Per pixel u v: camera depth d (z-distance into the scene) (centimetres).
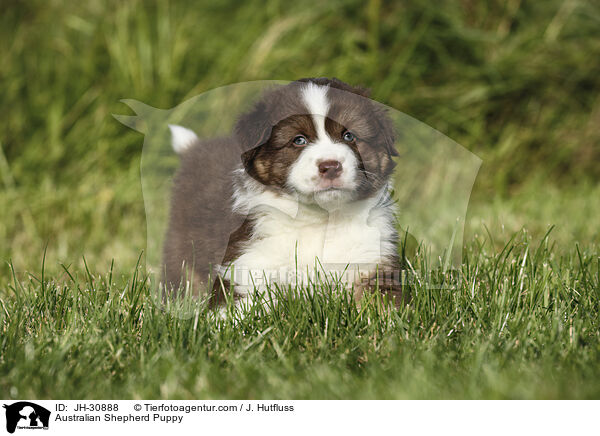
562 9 758
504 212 597
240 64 697
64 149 669
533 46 735
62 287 403
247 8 761
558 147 723
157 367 300
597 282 385
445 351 314
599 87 742
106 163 664
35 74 714
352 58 697
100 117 678
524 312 346
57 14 754
